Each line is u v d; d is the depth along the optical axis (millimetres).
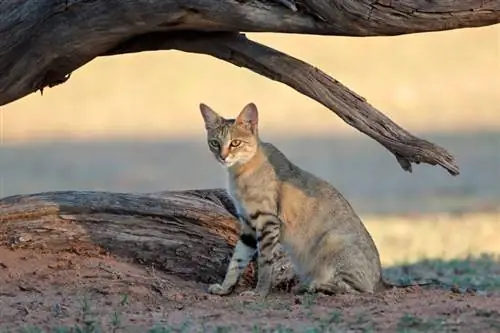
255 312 12453
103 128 45875
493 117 45625
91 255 14438
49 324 11859
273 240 13680
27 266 13969
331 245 13570
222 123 13914
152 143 41562
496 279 16609
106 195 14758
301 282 14023
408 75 54719
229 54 13742
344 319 11844
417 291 13594
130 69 56125
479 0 12383
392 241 23547
